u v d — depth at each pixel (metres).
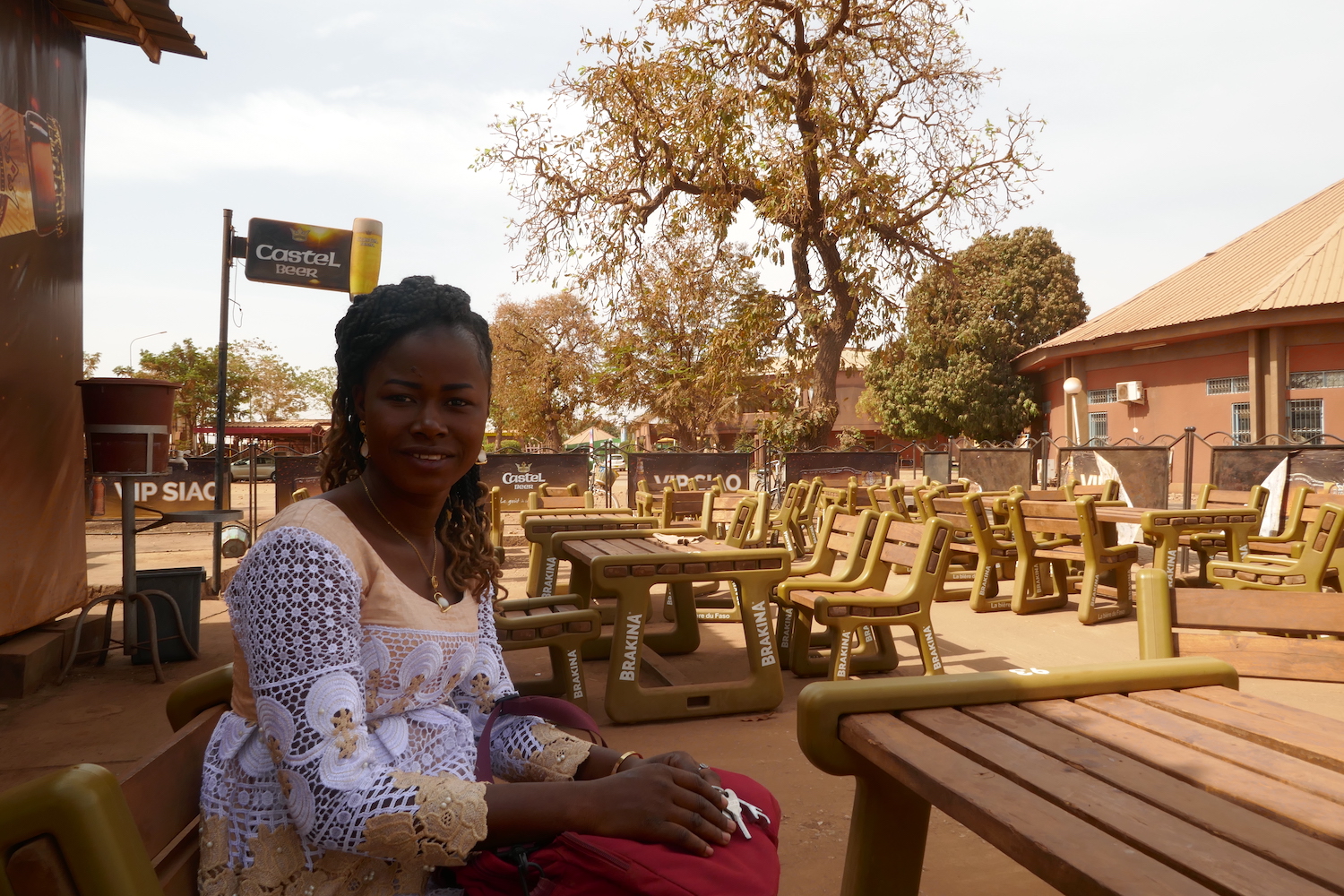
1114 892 0.94
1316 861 1.00
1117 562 6.80
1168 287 25.42
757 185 17.31
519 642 4.26
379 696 1.33
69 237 5.97
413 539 1.44
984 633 6.38
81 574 6.11
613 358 25.53
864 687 1.56
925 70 16.95
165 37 6.46
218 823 1.26
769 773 3.58
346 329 1.41
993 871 2.71
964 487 10.05
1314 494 7.64
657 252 18.11
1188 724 1.49
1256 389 19.41
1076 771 1.28
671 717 4.30
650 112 16.77
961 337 30.88
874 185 16.38
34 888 0.87
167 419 5.52
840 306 17.95
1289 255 21.02
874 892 1.68
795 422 18.08
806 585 5.05
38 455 5.38
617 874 1.21
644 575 4.29
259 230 7.55
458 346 1.37
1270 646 2.13
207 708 1.51
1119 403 24.30
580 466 13.23
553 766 1.55
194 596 5.72
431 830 1.15
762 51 16.62
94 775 0.94
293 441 47.31
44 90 5.61
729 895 1.21
